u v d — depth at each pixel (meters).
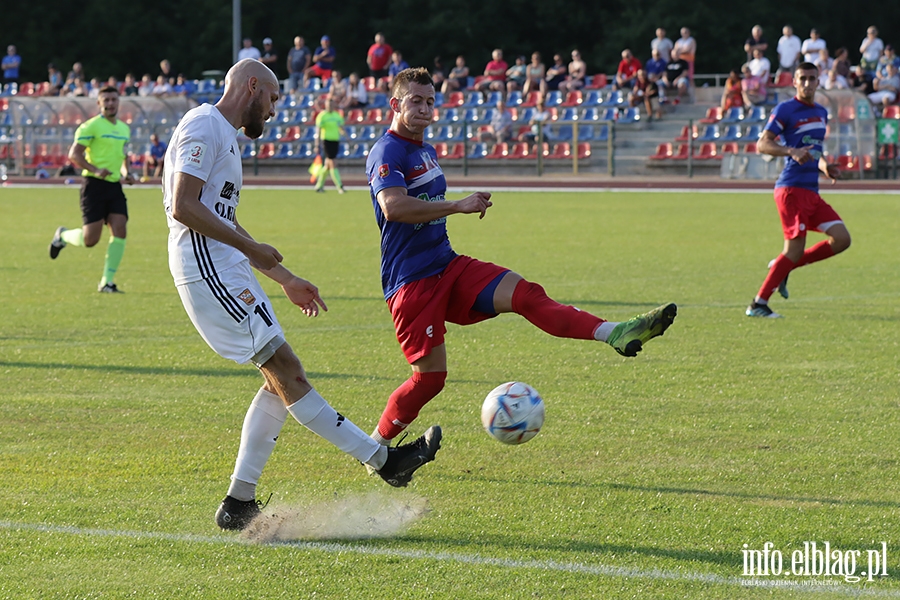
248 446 10.67
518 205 57.00
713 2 114.25
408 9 121.19
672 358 19.06
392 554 9.91
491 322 23.06
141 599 8.93
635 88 82.38
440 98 86.88
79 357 19.23
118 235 27.27
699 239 39.88
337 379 17.50
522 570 9.51
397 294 12.22
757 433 14.12
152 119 85.12
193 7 122.81
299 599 8.91
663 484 11.99
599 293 26.72
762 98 76.44
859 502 11.34
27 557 9.81
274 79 10.96
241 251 10.43
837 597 8.95
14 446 13.52
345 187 74.44
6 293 27.17
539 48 121.94
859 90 70.00
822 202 23.14
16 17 118.81
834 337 21.02
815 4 115.12
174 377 17.61
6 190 72.00
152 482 12.08
